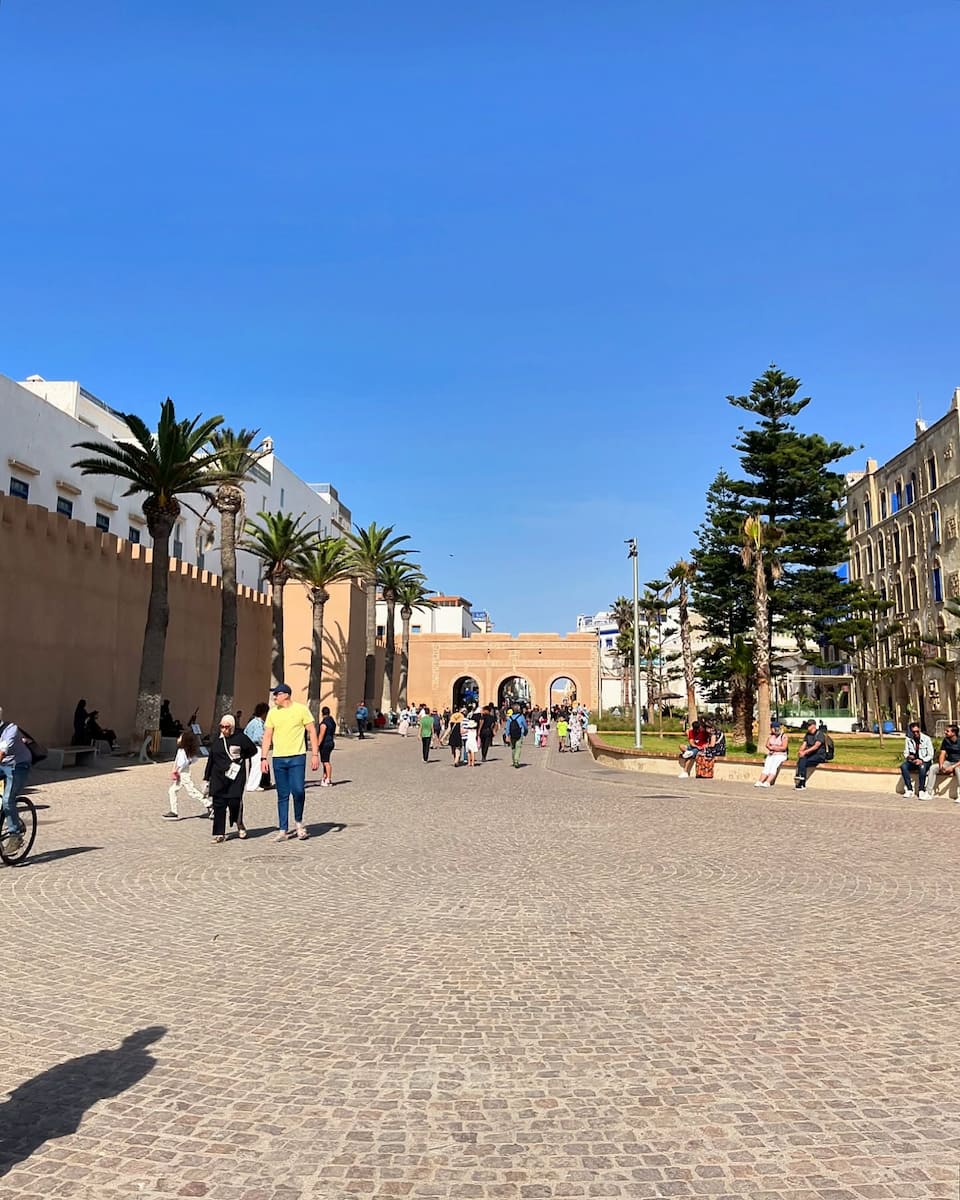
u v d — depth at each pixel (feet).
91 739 89.86
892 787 67.41
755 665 118.21
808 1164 11.26
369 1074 14.01
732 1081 13.75
